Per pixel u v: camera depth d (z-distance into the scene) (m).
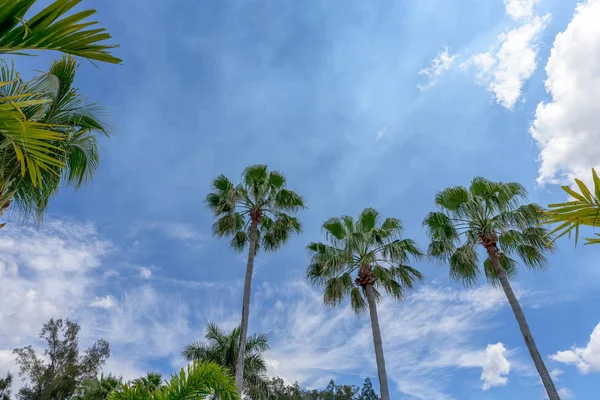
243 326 13.79
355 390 43.75
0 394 31.58
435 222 14.24
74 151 5.60
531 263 13.84
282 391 32.03
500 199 13.74
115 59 2.41
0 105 2.07
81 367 34.91
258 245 17.72
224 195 16.83
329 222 15.26
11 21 2.03
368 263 14.40
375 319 13.38
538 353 11.31
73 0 2.08
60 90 5.22
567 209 1.84
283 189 16.92
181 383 3.96
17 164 4.25
